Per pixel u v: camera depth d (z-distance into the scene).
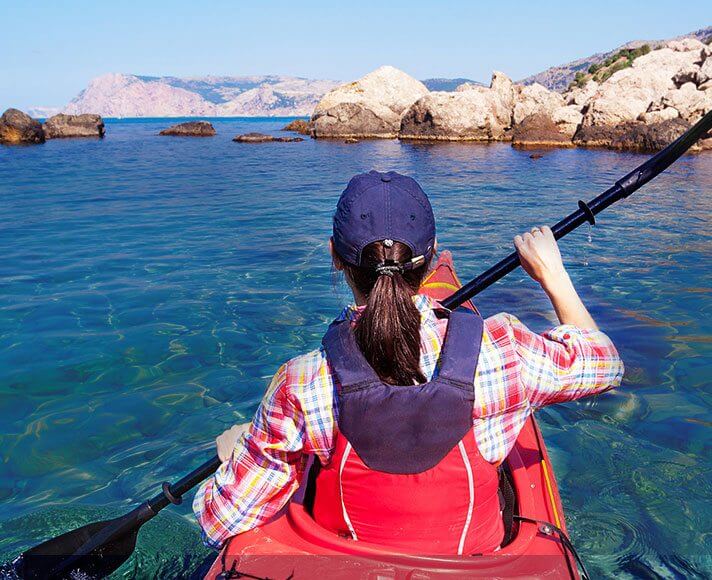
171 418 3.85
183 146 28.62
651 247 8.02
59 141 32.69
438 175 16.78
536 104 30.50
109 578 2.59
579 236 8.77
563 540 1.64
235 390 4.20
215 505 1.54
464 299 2.23
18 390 4.21
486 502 1.45
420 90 35.09
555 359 1.39
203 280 6.68
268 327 5.30
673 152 2.05
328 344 1.36
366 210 1.36
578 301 1.54
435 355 1.35
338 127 33.84
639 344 4.82
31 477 3.30
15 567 2.46
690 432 3.57
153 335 5.11
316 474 1.73
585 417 3.77
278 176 16.77
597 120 26.36
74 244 8.45
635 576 2.54
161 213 10.96
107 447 3.56
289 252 7.94
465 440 1.35
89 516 2.98
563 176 16.30
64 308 5.77
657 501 3.01
